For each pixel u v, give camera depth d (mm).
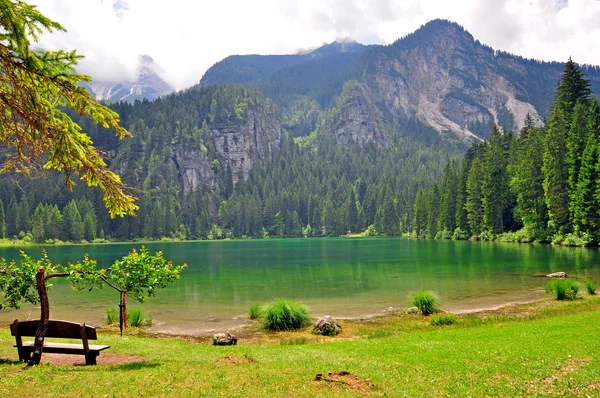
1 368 11258
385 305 29203
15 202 160125
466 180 114250
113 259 78000
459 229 114250
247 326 23969
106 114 10031
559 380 9883
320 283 40781
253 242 169125
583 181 68000
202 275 49312
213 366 12406
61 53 9180
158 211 194875
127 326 24031
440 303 28828
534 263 49375
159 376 10812
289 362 13188
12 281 13477
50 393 9039
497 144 104250
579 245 68500
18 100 9211
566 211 75250
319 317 25750
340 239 181750
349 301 31016
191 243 167875
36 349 11750
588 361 11477
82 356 14273
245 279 44969
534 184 84812
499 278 39375
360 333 21328
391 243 120688
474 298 30281
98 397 8930
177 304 30859
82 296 34875
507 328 18969
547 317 22234
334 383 10148
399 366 12141
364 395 9234
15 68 8750
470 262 54188
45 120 9328
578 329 16859
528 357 12367
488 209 98500
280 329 22906
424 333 19344
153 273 13859
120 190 10898
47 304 12102
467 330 19391
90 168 10078
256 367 12172
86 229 166375
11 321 25812
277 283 41406
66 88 9391
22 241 148500
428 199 146625
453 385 9953
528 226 85938
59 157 9734
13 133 9797
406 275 44594
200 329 23328
